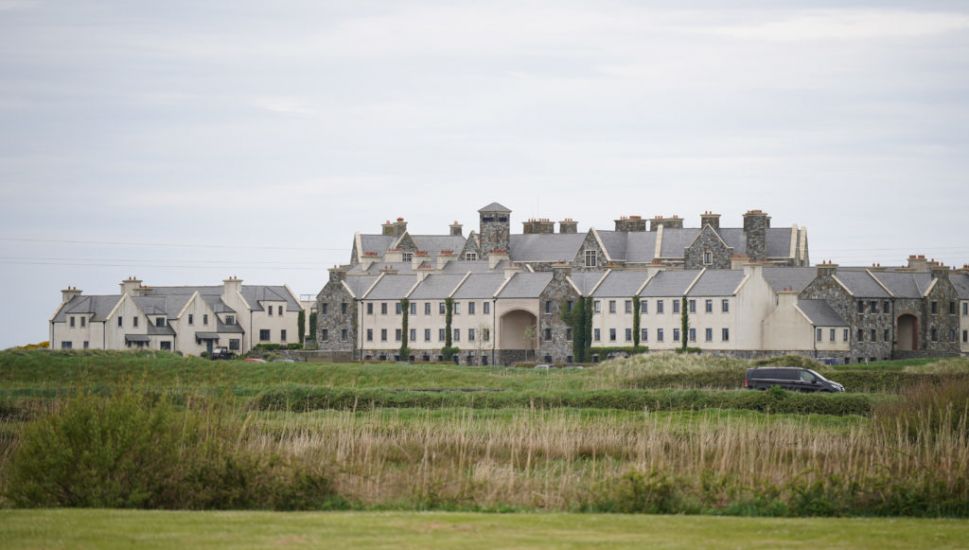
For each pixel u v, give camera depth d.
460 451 93.44
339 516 61.03
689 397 131.62
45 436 67.88
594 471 82.56
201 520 58.09
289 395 136.38
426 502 69.94
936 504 68.94
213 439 72.12
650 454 89.19
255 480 68.62
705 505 70.50
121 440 67.44
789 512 68.62
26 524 56.22
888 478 71.81
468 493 71.88
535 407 132.25
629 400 132.12
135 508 65.88
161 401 72.06
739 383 150.50
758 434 98.94
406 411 127.56
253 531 55.06
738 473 79.44
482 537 54.97
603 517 62.94
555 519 61.59
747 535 57.03
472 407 131.88
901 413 96.94
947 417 90.88
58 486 67.06
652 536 56.22
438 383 168.00
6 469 73.75
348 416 116.75
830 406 125.81
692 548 53.12
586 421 116.19
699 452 90.31
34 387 154.50
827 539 56.12
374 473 79.88
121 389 84.19
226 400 86.56
